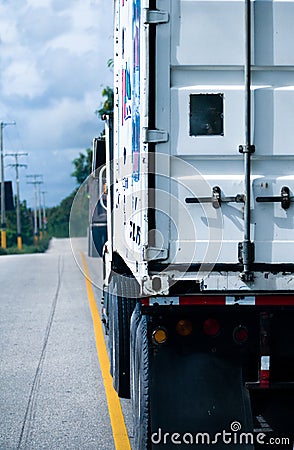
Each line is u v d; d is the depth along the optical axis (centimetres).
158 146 634
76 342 1320
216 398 664
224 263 632
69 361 1177
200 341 672
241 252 629
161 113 633
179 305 646
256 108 634
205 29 634
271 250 632
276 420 716
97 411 922
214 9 634
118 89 901
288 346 672
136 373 721
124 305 889
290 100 636
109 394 987
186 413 661
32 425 875
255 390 700
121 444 804
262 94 634
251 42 635
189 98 633
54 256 4056
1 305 1797
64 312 1667
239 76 639
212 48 634
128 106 761
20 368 1138
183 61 633
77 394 994
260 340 663
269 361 664
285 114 636
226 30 635
